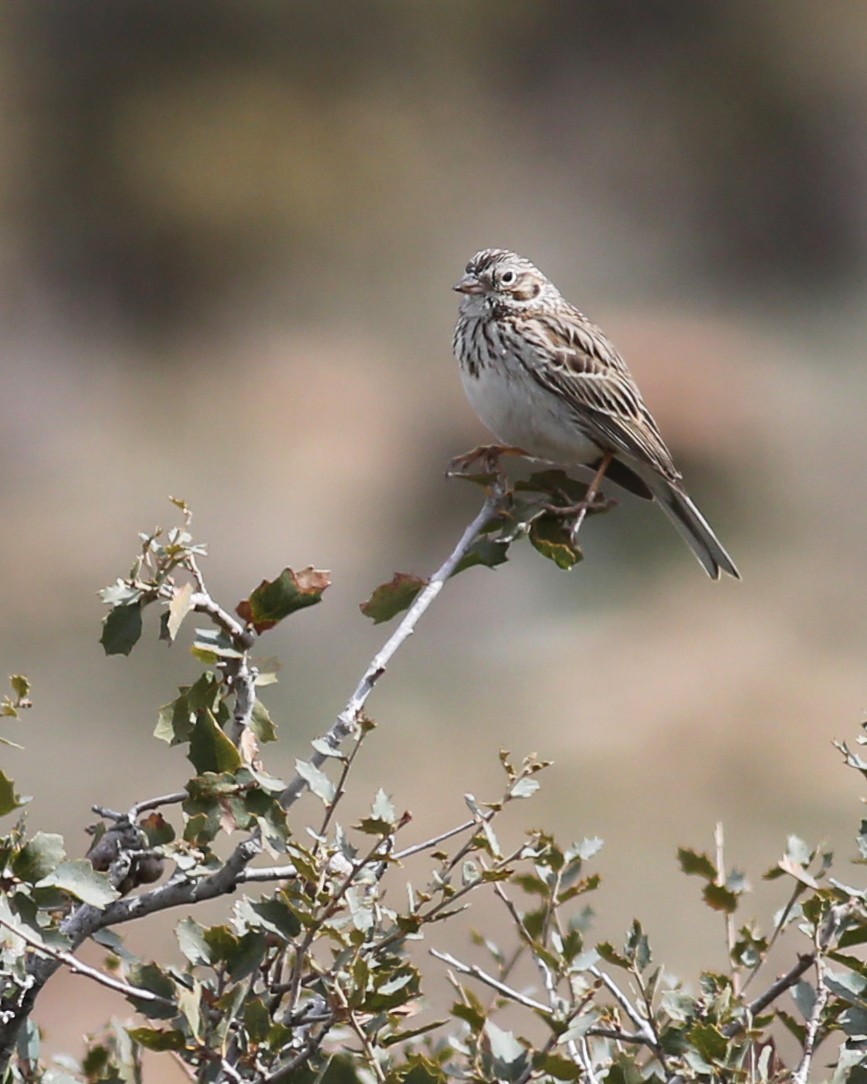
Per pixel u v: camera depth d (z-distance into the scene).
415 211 32.59
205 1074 3.09
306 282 31.11
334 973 3.07
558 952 3.46
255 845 3.29
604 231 34.41
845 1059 3.34
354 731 3.43
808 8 35.44
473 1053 3.39
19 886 3.04
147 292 30.17
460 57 35.31
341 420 23.89
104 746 13.50
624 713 14.83
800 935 8.82
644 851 11.98
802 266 33.97
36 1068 3.45
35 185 30.47
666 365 24.06
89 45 31.92
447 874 3.21
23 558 18.33
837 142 35.00
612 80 36.22
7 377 26.36
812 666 15.82
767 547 19.47
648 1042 3.38
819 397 24.05
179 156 30.66
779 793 13.09
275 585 3.46
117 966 4.02
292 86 33.28
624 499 18.62
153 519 20.23
